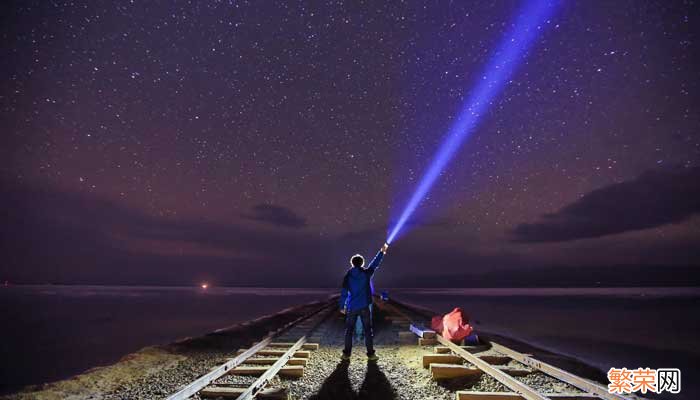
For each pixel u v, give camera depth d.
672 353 12.31
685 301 43.72
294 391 6.39
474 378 6.91
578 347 13.23
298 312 28.38
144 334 18.36
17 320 24.78
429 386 6.67
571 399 5.88
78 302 45.38
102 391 7.19
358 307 8.49
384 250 8.74
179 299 53.69
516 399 5.70
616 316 25.44
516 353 8.98
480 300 48.94
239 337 14.80
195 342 13.16
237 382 6.89
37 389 7.33
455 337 10.95
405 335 12.99
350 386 6.66
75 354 13.49
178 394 5.61
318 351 10.17
